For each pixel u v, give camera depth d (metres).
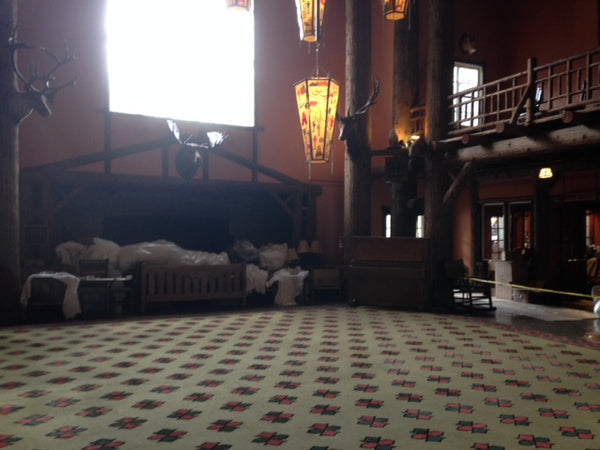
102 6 12.00
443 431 4.46
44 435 4.34
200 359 6.91
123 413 4.87
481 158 10.83
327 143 7.35
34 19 11.32
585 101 8.33
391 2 6.82
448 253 11.54
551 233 12.84
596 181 11.70
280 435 4.36
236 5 6.88
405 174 12.20
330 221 14.39
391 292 11.43
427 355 7.19
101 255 11.07
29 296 9.60
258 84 13.60
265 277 11.88
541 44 14.42
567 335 8.62
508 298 13.09
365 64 12.77
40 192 11.06
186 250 12.11
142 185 11.98
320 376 6.13
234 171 13.30
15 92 9.34
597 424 4.64
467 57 14.99
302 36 6.64
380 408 5.04
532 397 5.39
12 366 6.52
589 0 13.05
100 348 7.52
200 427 4.54
